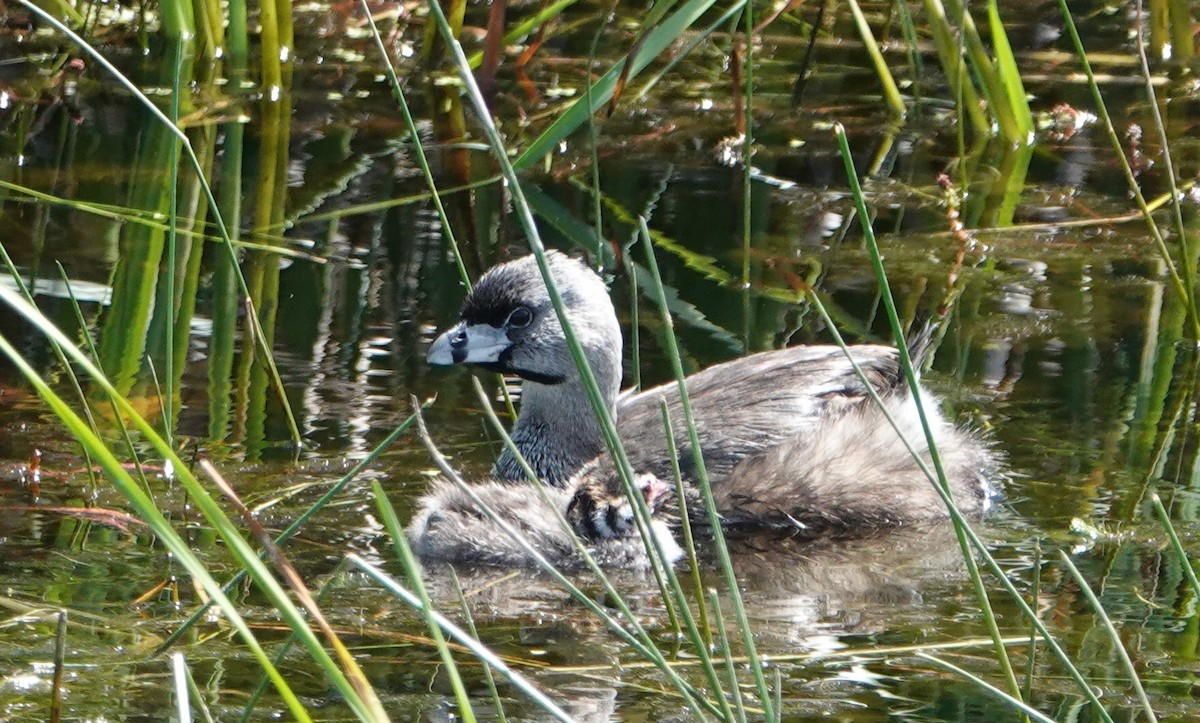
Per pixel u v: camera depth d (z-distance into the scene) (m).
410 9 22.34
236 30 19.89
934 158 18.44
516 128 18.95
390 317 13.75
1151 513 10.54
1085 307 14.35
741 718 6.63
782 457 11.16
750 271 15.12
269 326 13.48
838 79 21.17
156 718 7.50
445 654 5.99
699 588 8.43
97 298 13.87
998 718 7.61
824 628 8.90
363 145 18.34
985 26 22.34
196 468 10.86
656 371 12.96
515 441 11.92
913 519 10.95
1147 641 8.62
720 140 18.92
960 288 14.78
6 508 10.15
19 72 20.23
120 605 8.86
